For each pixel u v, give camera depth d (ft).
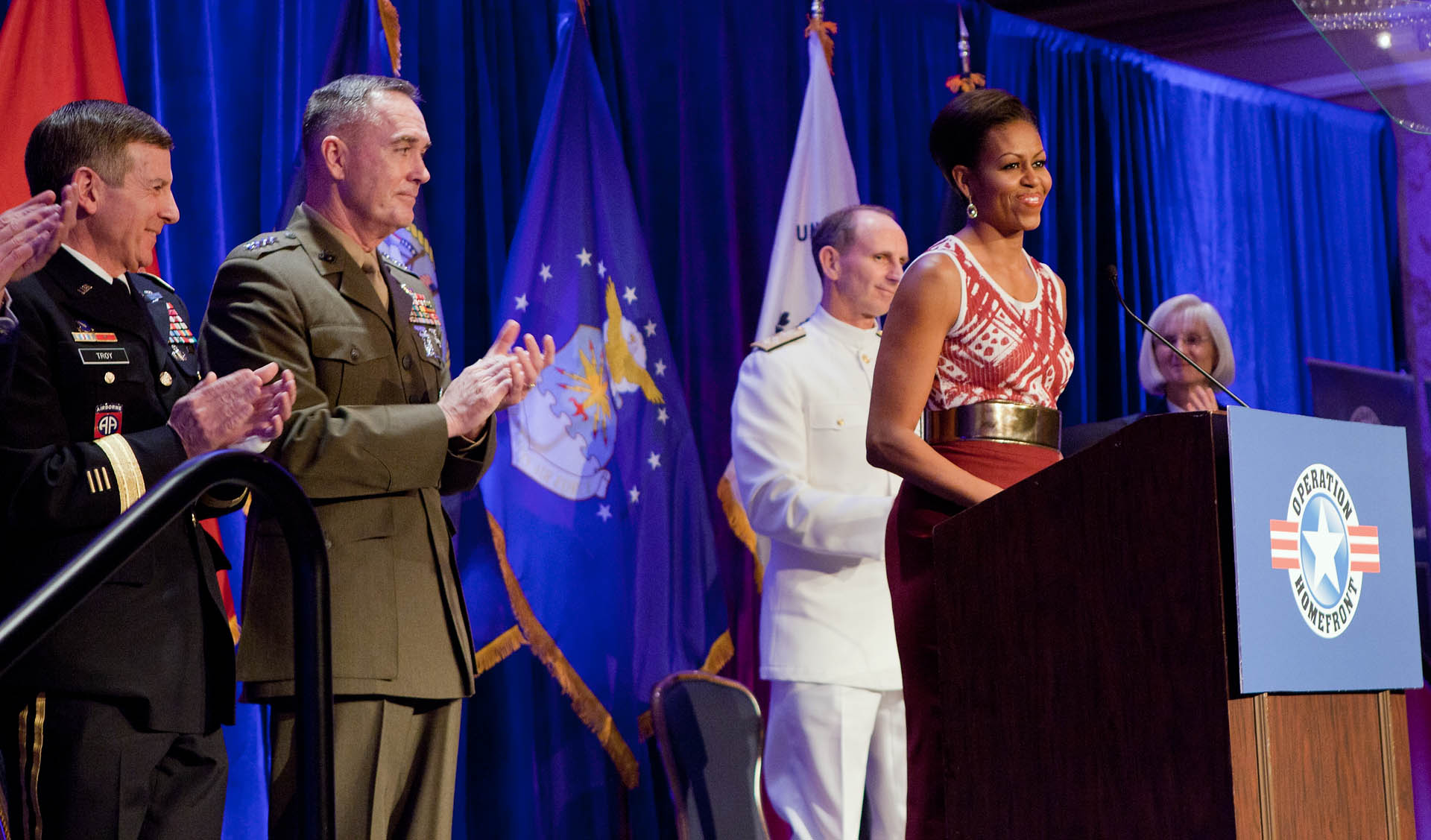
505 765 15.61
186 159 14.69
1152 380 17.11
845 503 15.21
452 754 10.82
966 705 8.50
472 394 10.79
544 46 17.40
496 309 16.46
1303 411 24.59
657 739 14.30
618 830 16.51
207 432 9.51
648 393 16.93
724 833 14.30
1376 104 25.93
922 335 9.91
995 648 8.38
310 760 6.28
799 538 15.26
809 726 15.28
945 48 20.94
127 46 14.70
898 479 15.99
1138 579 7.75
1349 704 8.11
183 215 14.61
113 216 10.20
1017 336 10.07
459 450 11.21
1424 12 11.76
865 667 15.34
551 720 16.28
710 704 14.70
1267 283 24.45
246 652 10.09
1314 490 7.87
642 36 18.24
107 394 9.82
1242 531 7.41
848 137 19.92
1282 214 24.77
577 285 16.66
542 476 16.10
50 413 9.53
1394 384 20.12
